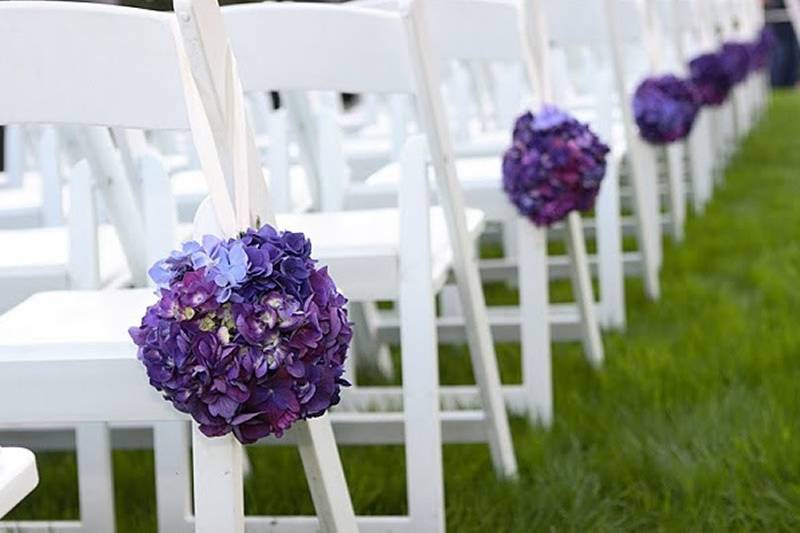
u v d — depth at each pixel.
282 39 2.44
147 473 3.45
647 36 5.17
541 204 3.37
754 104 11.14
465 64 5.18
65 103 1.93
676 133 5.14
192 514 3.19
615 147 4.98
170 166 4.50
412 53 2.52
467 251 2.89
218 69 1.87
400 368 4.39
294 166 4.58
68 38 1.90
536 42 3.39
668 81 5.14
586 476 3.16
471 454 3.41
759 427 3.35
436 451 2.77
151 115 1.93
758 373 3.85
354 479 3.25
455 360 4.33
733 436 3.31
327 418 2.13
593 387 3.89
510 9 3.21
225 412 1.72
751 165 8.67
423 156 2.63
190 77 1.87
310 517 2.93
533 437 3.45
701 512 2.96
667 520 2.93
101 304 2.23
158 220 2.66
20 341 1.98
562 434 3.48
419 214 2.64
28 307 2.22
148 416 1.96
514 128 3.38
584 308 4.01
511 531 2.95
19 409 1.98
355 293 2.66
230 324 1.72
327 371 1.77
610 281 4.56
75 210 2.65
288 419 1.75
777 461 3.14
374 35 2.49
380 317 4.79
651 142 5.17
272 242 1.78
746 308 4.69
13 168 4.58
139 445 3.45
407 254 2.65
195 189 3.64
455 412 3.25
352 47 2.47
